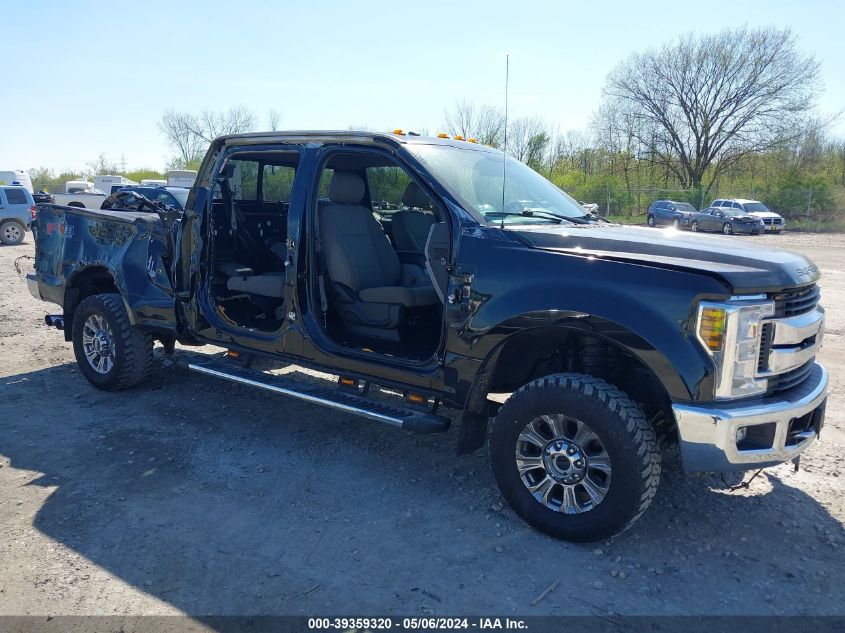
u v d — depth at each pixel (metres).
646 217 40.88
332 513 3.96
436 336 4.93
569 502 3.61
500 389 4.31
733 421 3.20
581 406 3.46
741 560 3.48
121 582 3.26
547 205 4.66
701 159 45.91
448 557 3.51
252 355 5.11
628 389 3.79
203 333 5.34
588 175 45.97
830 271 15.93
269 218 5.98
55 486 4.25
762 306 3.29
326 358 4.53
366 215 5.18
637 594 3.20
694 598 3.18
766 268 3.38
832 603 3.14
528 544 3.63
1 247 20.41
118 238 5.77
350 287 4.86
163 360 7.06
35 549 3.53
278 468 4.56
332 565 3.43
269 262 5.99
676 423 3.28
